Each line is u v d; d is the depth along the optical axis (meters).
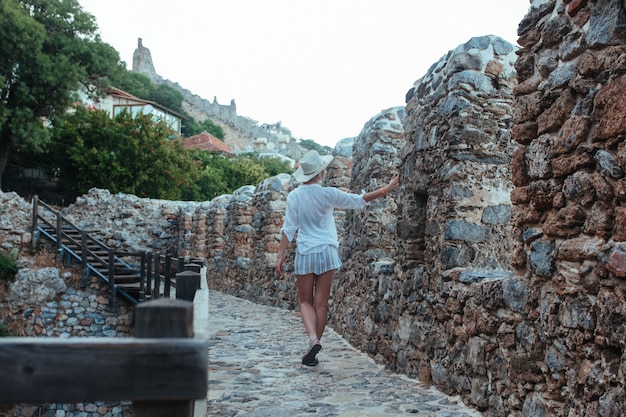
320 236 4.82
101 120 24.28
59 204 24.59
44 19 21.22
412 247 4.84
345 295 6.88
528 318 3.02
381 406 3.70
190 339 1.35
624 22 2.45
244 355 5.52
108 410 10.83
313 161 4.82
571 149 2.70
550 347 2.81
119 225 18.83
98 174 23.41
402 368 4.77
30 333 12.72
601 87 2.54
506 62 4.32
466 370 3.73
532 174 3.03
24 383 1.29
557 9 2.90
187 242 18.06
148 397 1.32
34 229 14.08
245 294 12.19
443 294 4.14
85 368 1.31
